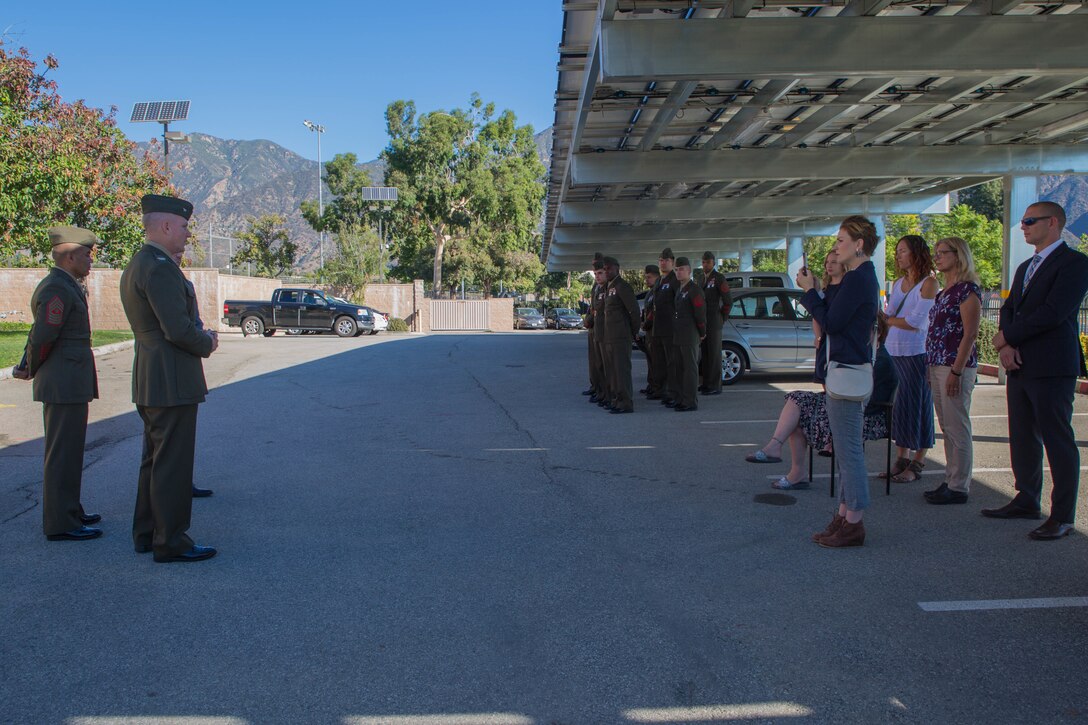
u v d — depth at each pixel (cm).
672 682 339
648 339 1176
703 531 543
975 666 351
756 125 1383
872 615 405
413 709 320
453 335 3272
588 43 1049
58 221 2259
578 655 364
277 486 670
